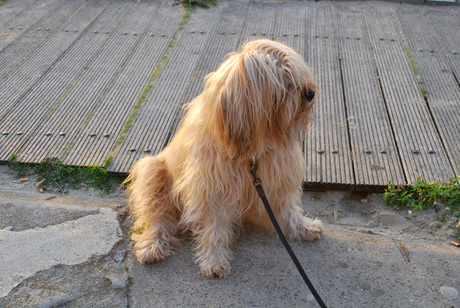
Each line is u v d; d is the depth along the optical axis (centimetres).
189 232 130
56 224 128
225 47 217
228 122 97
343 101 179
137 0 266
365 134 162
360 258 118
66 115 176
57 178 151
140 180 128
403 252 119
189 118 118
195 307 106
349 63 203
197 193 114
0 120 173
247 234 127
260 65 95
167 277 114
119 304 107
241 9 253
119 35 231
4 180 151
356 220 138
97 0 267
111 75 200
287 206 123
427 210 137
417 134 161
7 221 129
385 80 191
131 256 120
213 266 113
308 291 110
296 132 107
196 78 195
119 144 161
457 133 160
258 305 107
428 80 190
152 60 209
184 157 117
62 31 236
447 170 146
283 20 240
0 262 115
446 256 117
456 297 108
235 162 110
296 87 97
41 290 109
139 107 179
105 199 144
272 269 116
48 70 204
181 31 232
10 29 238
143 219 126
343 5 256
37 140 163
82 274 113
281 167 113
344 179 145
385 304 106
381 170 147
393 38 221
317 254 120
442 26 231
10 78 199
